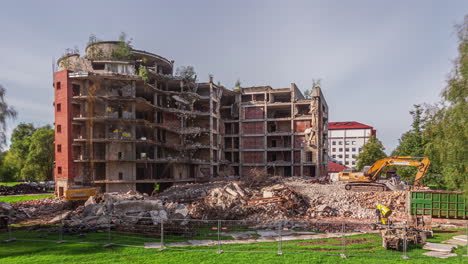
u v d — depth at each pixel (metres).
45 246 17.66
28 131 81.44
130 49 53.94
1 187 55.97
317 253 16.16
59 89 47.41
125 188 48.38
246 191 35.16
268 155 70.31
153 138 54.62
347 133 129.75
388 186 40.00
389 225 19.33
